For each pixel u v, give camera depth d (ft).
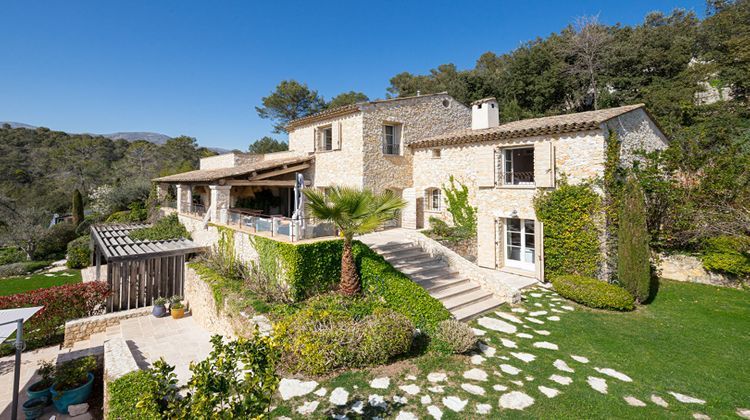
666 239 41.70
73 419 25.99
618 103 94.53
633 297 33.94
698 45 110.32
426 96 62.44
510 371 22.06
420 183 58.70
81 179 151.64
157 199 88.69
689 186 40.96
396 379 21.08
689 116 83.10
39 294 40.37
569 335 27.55
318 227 36.32
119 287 46.75
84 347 38.32
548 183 41.34
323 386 20.42
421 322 27.27
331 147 62.54
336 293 32.09
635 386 20.33
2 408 27.63
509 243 47.55
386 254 40.29
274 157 77.77
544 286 40.65
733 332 27.78
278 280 34.53
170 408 13.34
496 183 46.88
